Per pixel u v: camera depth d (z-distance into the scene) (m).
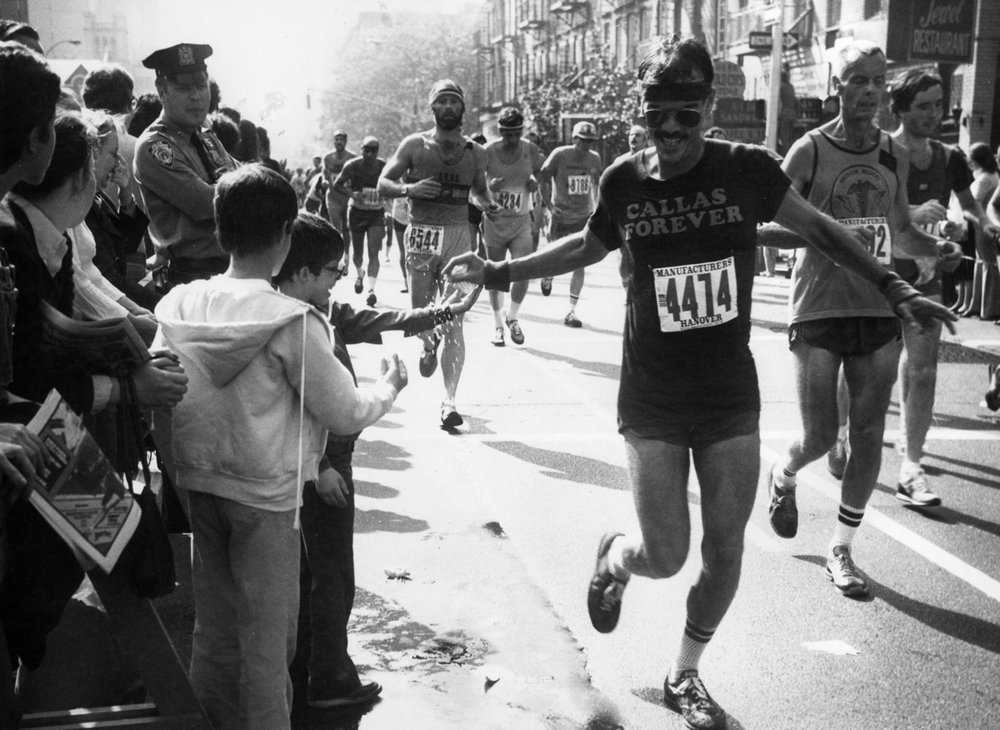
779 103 25.34
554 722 3.67
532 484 6.48
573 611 4.63
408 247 8.45
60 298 2.96
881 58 4.95
